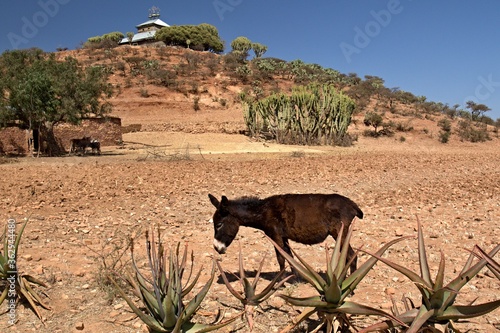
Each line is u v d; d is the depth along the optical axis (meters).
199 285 6.23
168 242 8.63
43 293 5.78
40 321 5.07
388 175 20.36
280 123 48.03
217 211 5.96
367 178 19.09
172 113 66.69
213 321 5.04
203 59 89.75
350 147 47.00
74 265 6.97
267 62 88.00
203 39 115.19
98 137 41.78
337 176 19.53
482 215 11.30
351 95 74.56
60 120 34.59
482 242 8.66
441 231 9.64
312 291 5.94
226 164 25.14
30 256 7.13
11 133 34.47
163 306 3.92
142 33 129.25
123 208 12.21
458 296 5.75
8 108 32.16
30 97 31.09
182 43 114.50
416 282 3.40
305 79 87.44
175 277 4.13
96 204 12.72
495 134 63.00
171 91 72.25
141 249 8.02
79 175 19.39
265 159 29.62
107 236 9.02
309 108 47.09
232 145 43.00
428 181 18.59
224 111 68.75
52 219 10.59
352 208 5.73
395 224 10.41
